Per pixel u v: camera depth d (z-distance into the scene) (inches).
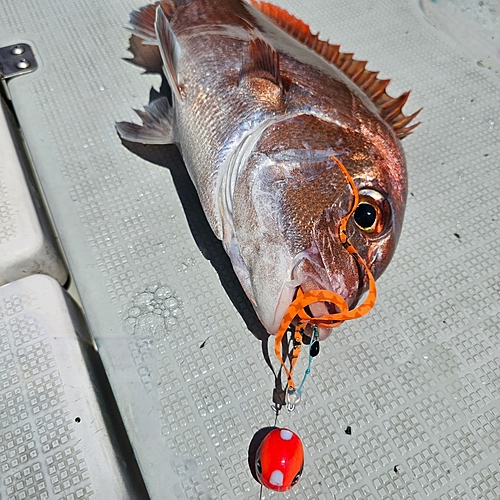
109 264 16.2
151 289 15.8
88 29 21.9
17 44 21.3
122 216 17.1
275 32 17.5
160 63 20.9
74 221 17.0
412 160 19.0
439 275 16.5
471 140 19.6
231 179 14.4
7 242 15.8
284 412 14.0
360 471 13.4
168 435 13.7
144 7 21.0
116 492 12.5
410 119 15.9
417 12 23.7
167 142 17.7
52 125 19.1
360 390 14.4
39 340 14.3
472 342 15.4
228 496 12.9
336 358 14.9
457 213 17.8
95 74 20.5
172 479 13.1
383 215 13.5
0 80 20.6
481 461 13.6
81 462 12.8
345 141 13.9
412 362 15.0
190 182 17.9
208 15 17.2
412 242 17.1
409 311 15.8
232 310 15.5
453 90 21.0
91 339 15.5
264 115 14.5
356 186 13.3
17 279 16.0
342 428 13.9
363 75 16.6
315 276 12.3
